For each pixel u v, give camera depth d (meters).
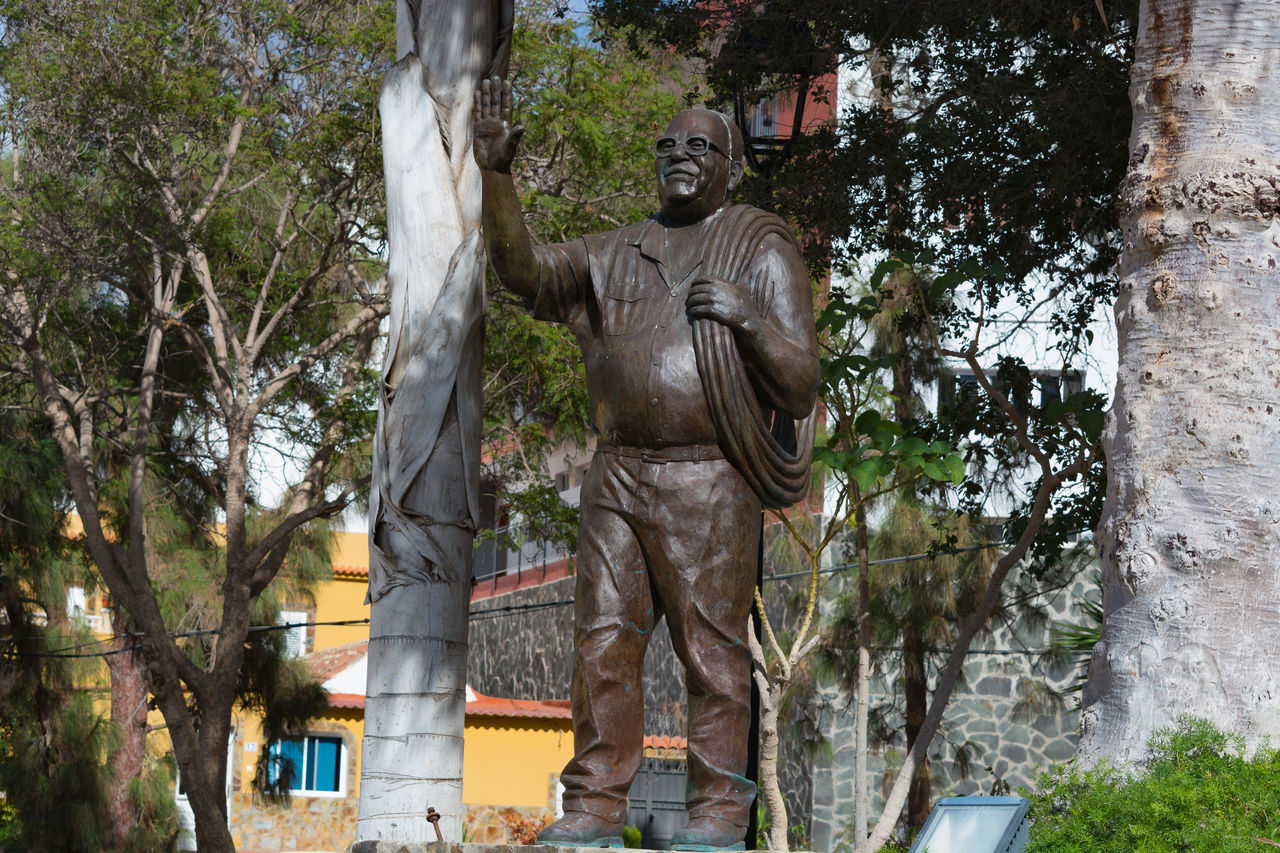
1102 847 3.64
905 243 10.19
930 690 14.40
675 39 10.59
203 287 13.91
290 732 17.00
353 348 15.98
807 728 14.10
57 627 16.02
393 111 5.40
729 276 3.99
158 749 18.92
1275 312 4.57
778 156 10.28
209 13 13.41
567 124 12.56
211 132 13.33
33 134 12.72
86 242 12.78
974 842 3.94
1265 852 3.45
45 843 14.82
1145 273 4.75
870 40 10.30
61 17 12.55
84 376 15.05
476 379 5.30
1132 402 4.68
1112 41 9.00
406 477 5.16
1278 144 4.69
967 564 12.10
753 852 3.71
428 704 5.04
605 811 3.81
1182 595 4.39
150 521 16.02
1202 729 4.11
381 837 4.95
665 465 3.90
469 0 5.43
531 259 4.05
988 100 9.62
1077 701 13.49
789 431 4.11
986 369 12.49
